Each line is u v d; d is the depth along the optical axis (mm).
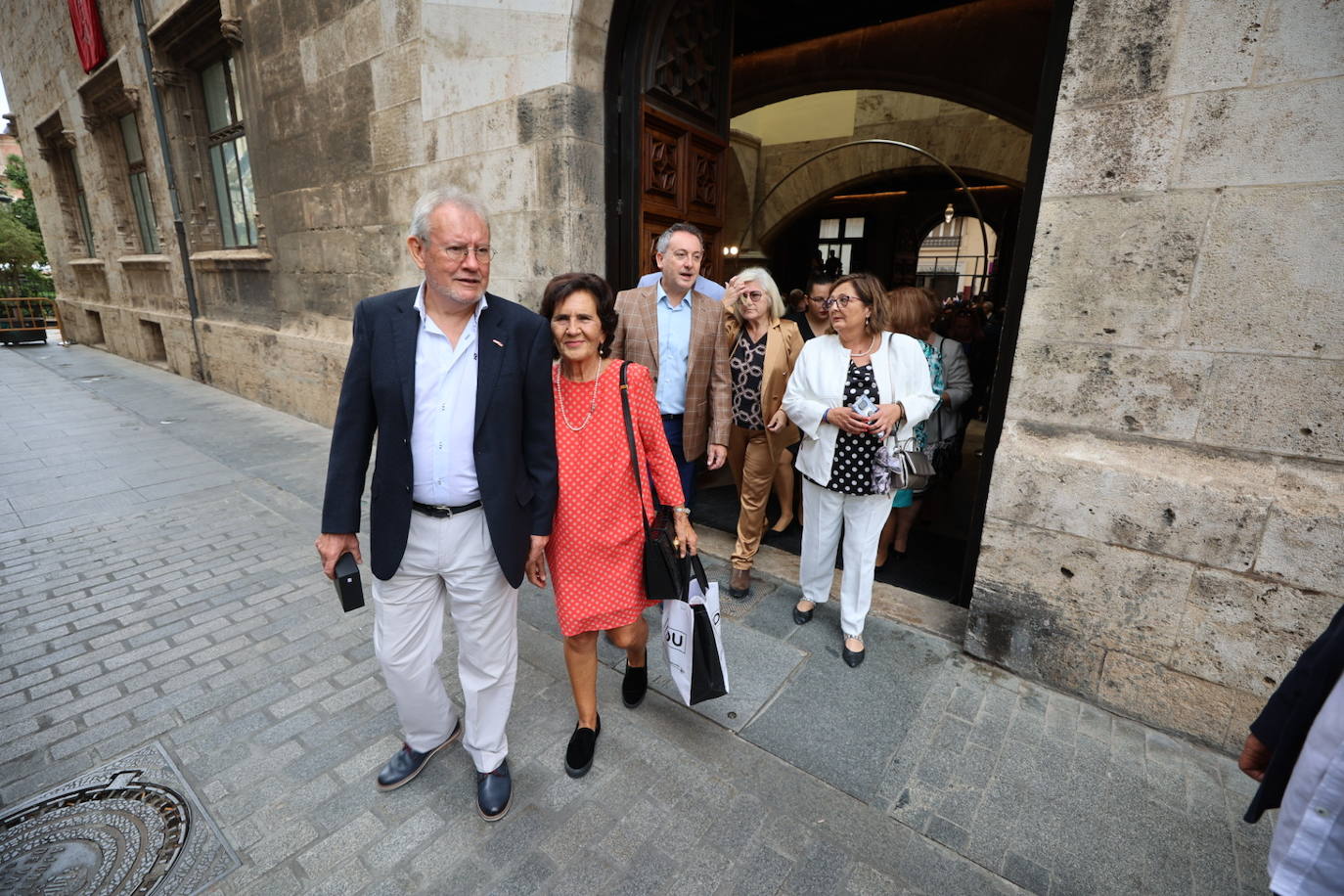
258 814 1860
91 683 2459
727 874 1685
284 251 6441
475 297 1541
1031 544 2350
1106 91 1978
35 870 1683
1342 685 974
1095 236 2074
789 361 3014
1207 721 2111
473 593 1739
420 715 1917
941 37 6332
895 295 3283
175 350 9359
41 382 9039
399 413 1571
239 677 2504
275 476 4930
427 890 1634
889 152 9438
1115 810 1892
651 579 1915
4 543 3727
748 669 2551
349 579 1645
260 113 6164
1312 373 1815
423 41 4262
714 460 2920
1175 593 2092
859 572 2514
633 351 2975
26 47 11016
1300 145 1729
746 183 10461
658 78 3748
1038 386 2281
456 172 4328
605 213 3896
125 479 4855
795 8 6270
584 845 1769
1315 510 1815
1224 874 1696
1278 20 1703
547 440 1771
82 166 10773
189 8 6473
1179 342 2000
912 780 2004
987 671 2533
